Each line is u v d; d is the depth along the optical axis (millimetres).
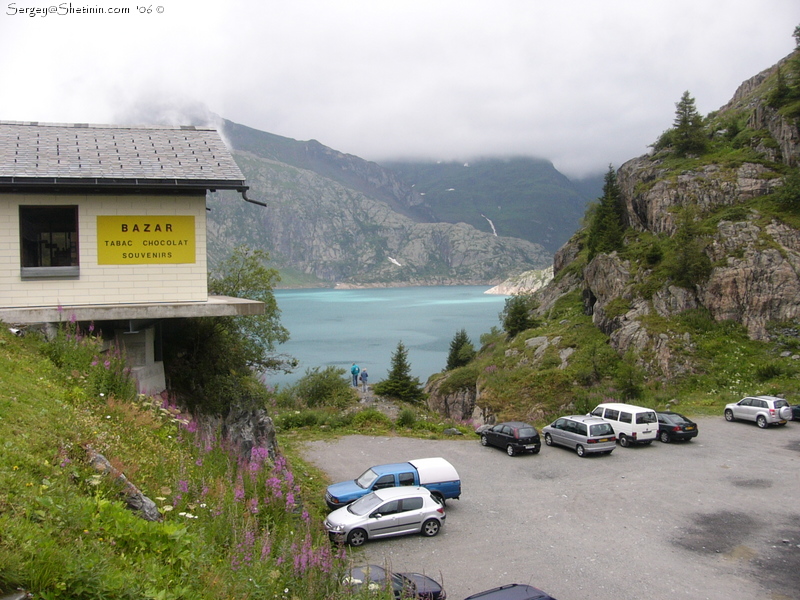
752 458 24906
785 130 48844
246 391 23078
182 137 19781
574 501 19594
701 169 50906
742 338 41594
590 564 14688
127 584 6883
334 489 18516
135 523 8344
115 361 15250
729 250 44125
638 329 44188
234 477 13516
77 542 7250
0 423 9523
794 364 37875
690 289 44625
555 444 27844
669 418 28594
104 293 17484
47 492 8047
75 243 17859
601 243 54438
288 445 27984
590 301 57000
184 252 17984
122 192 17469
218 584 8062
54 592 6254
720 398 36719
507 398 43219
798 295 41062
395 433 30922
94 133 19141
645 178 55438
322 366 91938
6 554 6223
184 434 14875
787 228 43625
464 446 28062
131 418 13070
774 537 16219
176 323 20875
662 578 13883
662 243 49438
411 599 9594
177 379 20109
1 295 16734
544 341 52469
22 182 16078
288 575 9320
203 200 18078
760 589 13281
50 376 13031
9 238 16766
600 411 29562
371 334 146125
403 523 16438
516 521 17812
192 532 9523
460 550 15648
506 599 10188
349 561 11484
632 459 25188
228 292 33750
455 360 67250
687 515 18078
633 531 16859
